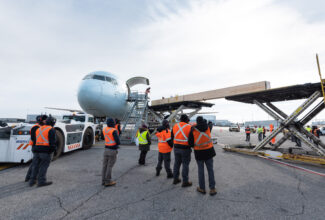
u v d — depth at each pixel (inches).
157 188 149.9
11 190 145.3
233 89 434.0
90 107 464.4
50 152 158.7
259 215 104.3
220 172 197.9
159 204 119.4
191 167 224.4
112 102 490.6
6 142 225.3
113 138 156.4
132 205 118.0
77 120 385.1
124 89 554.6
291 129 274.2
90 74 480.7
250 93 284.5
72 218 101.4
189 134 138.2
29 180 171.0
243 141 589.6
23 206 116.6
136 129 479.8
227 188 149.0
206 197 130.7
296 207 114.8
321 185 156.1
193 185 157.4
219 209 112.0
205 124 139.7
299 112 255.9
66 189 147.7
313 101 242.5
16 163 248.8
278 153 270.1
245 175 186.4
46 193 139.0
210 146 138.9
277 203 120.6
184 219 99.8
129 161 258.5
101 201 124.3
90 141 380.5
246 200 125.5
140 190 145.4
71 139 303.4
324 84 217.6
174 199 127.4
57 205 118.2
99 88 456.4
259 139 580.4
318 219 100.3
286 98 310.8
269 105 325.1
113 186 154.9
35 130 160.4
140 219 99.9
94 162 249.6
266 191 142.1
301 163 239.8
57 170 207.2
